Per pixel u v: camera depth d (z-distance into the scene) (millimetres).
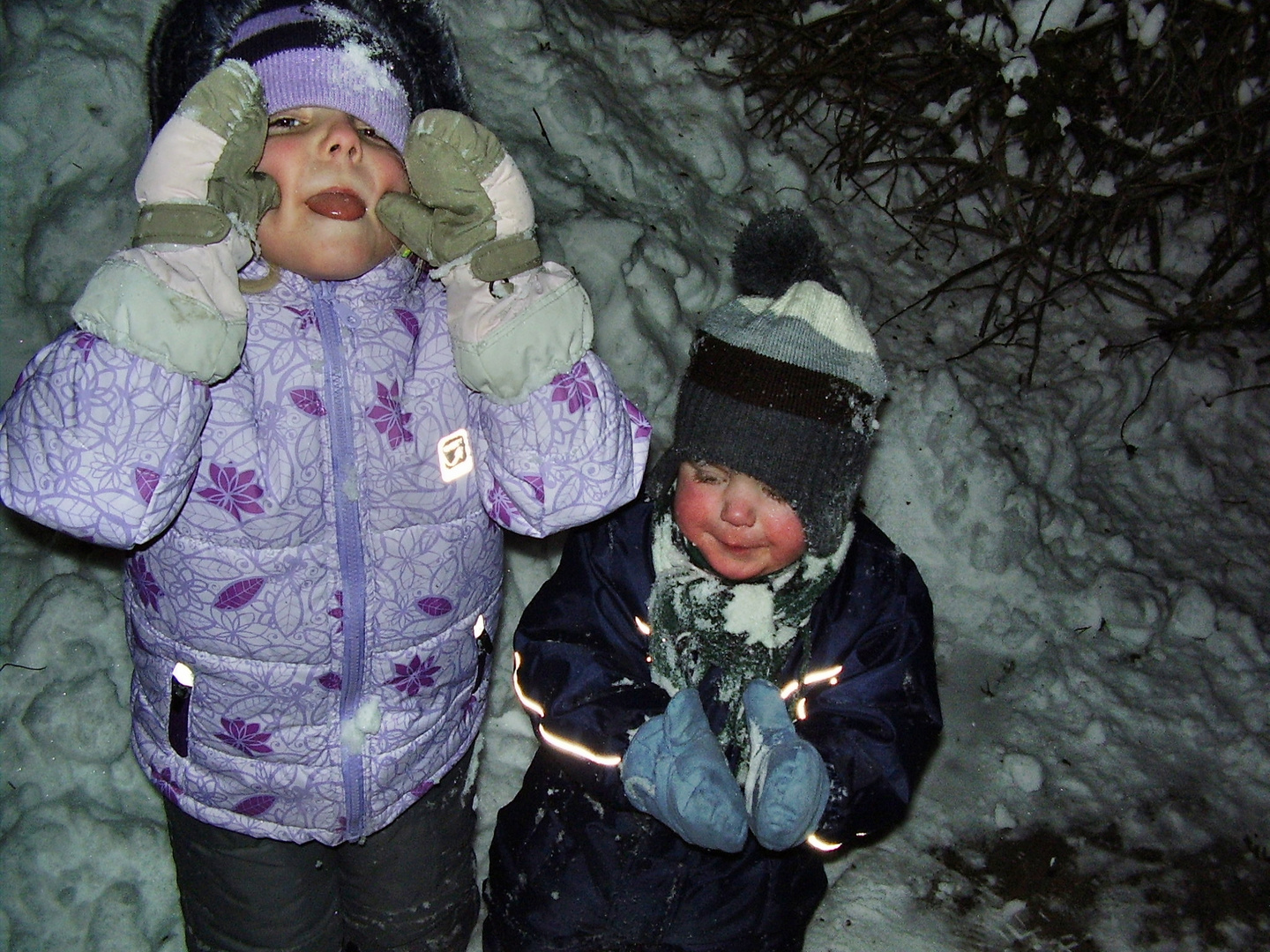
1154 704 2799
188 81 1424
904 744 1648
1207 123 3666
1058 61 3348
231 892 1708
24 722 2146
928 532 2998
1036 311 3662
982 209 3840
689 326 3074
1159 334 3619
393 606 1512
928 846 2428
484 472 1491
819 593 1659
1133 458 3430
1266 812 2611
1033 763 2576
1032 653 2869
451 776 1812
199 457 1339
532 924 1800
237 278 1295
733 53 3785
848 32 3789
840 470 1528
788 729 1620
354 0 1440
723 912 1784
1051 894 2369
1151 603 2955
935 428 3064
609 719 1661
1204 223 3893
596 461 1431
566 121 3236
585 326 1410
